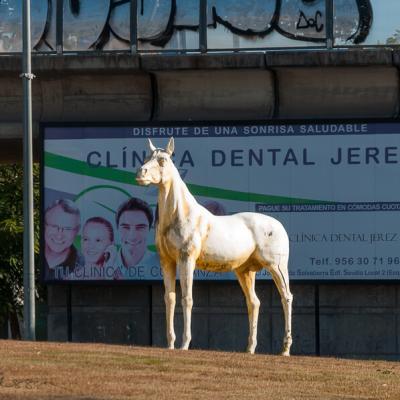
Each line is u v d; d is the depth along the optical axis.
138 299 79.75
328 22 78.75
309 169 78.25
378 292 78.75
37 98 81.31
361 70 79.44
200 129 78.75
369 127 78.06
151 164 63.91
